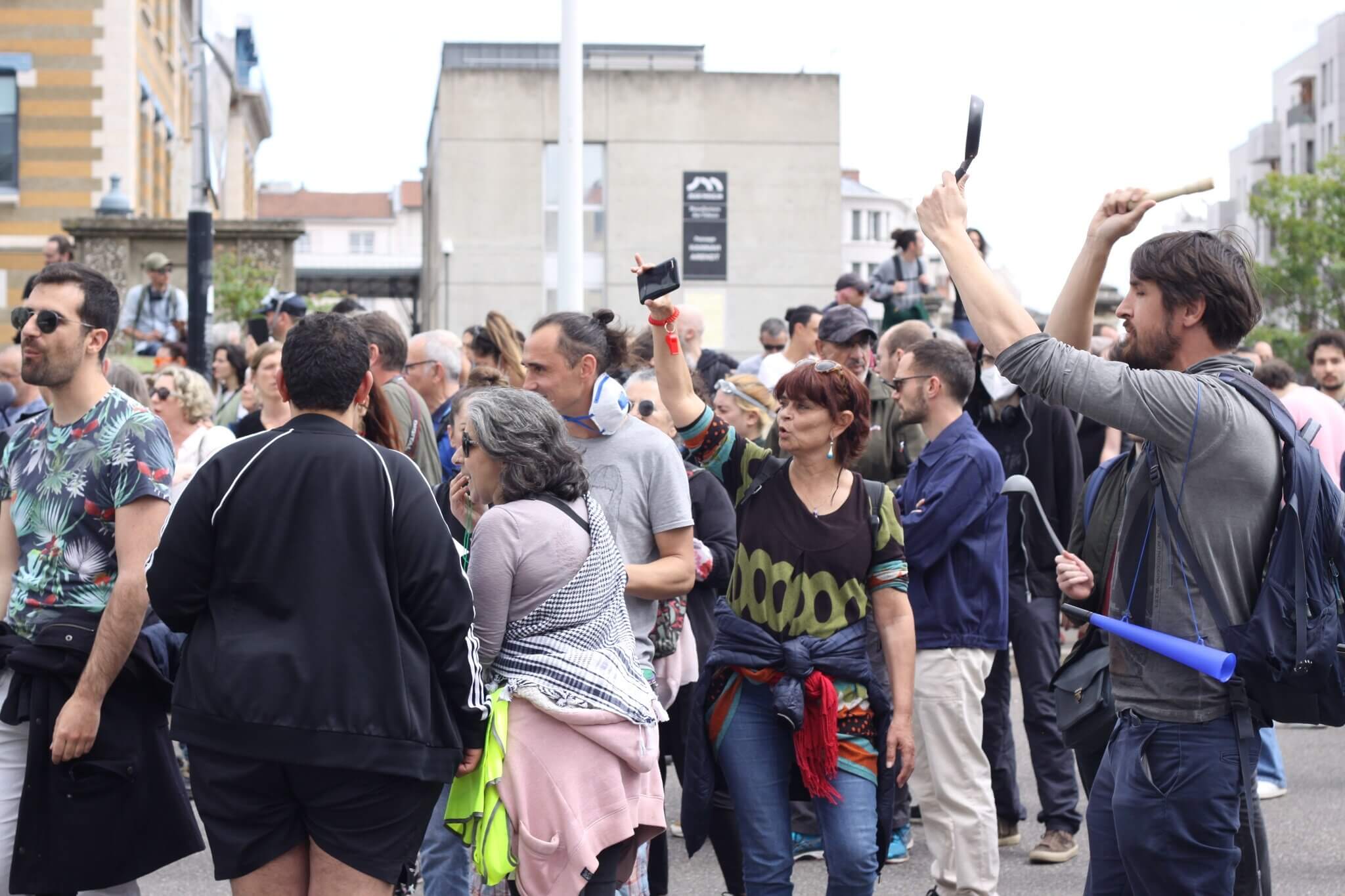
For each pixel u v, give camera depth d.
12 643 4.18
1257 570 3.36
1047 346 3.34
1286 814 6.91
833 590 4.25
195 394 7.39
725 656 4.27
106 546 4.17
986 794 5.17
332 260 48.19
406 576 3.53
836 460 4.38
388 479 3.55
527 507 3.86
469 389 4.68
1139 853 3.45
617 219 35.38
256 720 3.39
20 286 22.48
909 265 12.77
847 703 4.22
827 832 4.18
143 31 23.97
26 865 4.09
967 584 5.21
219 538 3.47
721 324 35.81
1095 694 3.90
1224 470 3.33
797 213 35.91
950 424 5.45
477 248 34.41
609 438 4.52
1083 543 4.19
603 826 3.76
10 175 22.52
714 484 5.70
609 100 35.34
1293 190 46.88
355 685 3.42
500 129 34.50
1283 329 48.28
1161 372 3.35
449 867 4.40
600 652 3.87
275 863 3.50
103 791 4.12
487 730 3.74
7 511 4.32
